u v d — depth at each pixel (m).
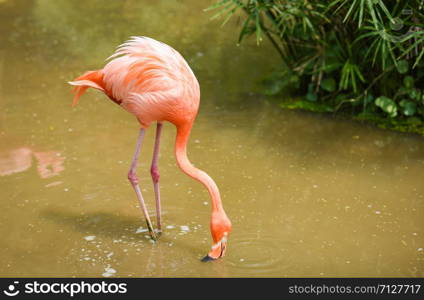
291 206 8.00
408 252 7.05
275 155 9.34
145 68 6.62
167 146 9.67
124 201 8.11
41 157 9.12
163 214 7.81
